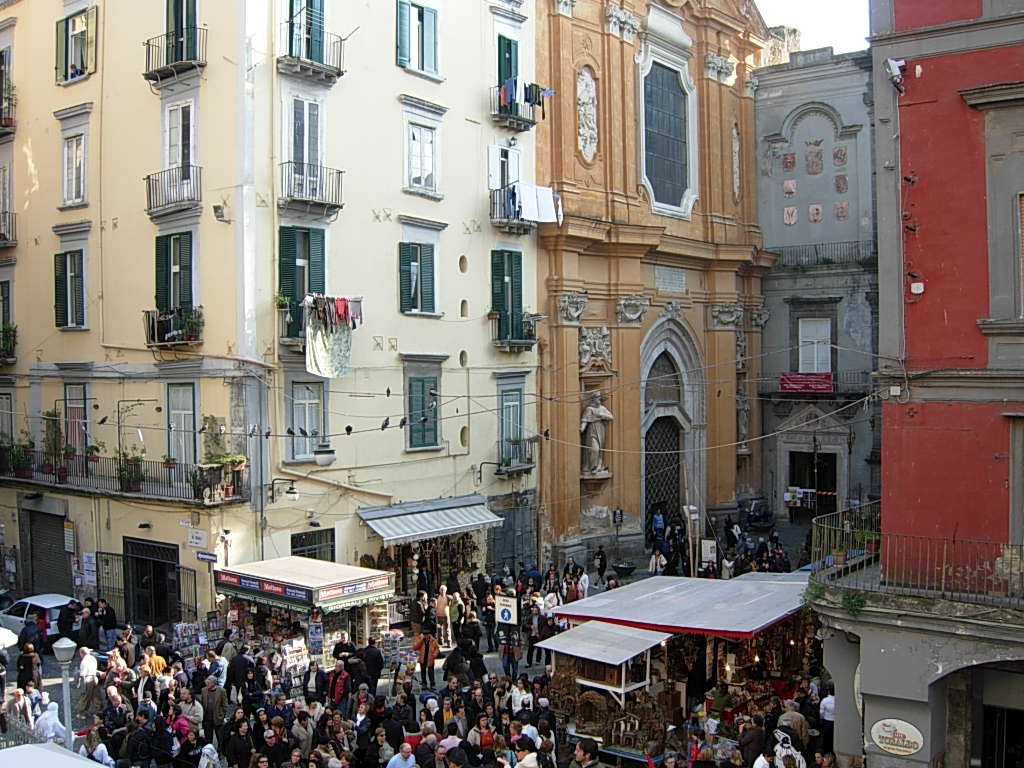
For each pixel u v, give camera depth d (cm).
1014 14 1559
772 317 4450
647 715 1791
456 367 3020
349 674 1902
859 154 4253
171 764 1602
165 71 2584
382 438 2773
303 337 2527
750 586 2109
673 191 3988
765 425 4462
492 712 1759
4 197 3231
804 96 4372
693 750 1620
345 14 2681
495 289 3159
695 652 1997
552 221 3256
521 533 3244
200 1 2562
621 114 3653
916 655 1538
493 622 2517
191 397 2594
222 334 2511
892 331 1655
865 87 4225
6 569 3127
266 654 2033
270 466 2512
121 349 2802
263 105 2500
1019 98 1540
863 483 4197
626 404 3659
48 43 3055
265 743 1518
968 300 1599
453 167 3019
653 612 1908
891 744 1567
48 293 3073
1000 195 1575
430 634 2230
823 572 1689
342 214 2661
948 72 1612
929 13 1627
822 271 4312
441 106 2955
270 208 2512
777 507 4419
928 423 1628
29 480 3003
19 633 2442
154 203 2659
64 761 1094
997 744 1622
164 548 2558
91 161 2902
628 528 3656
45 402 3088
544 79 3397
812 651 2042
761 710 1831
